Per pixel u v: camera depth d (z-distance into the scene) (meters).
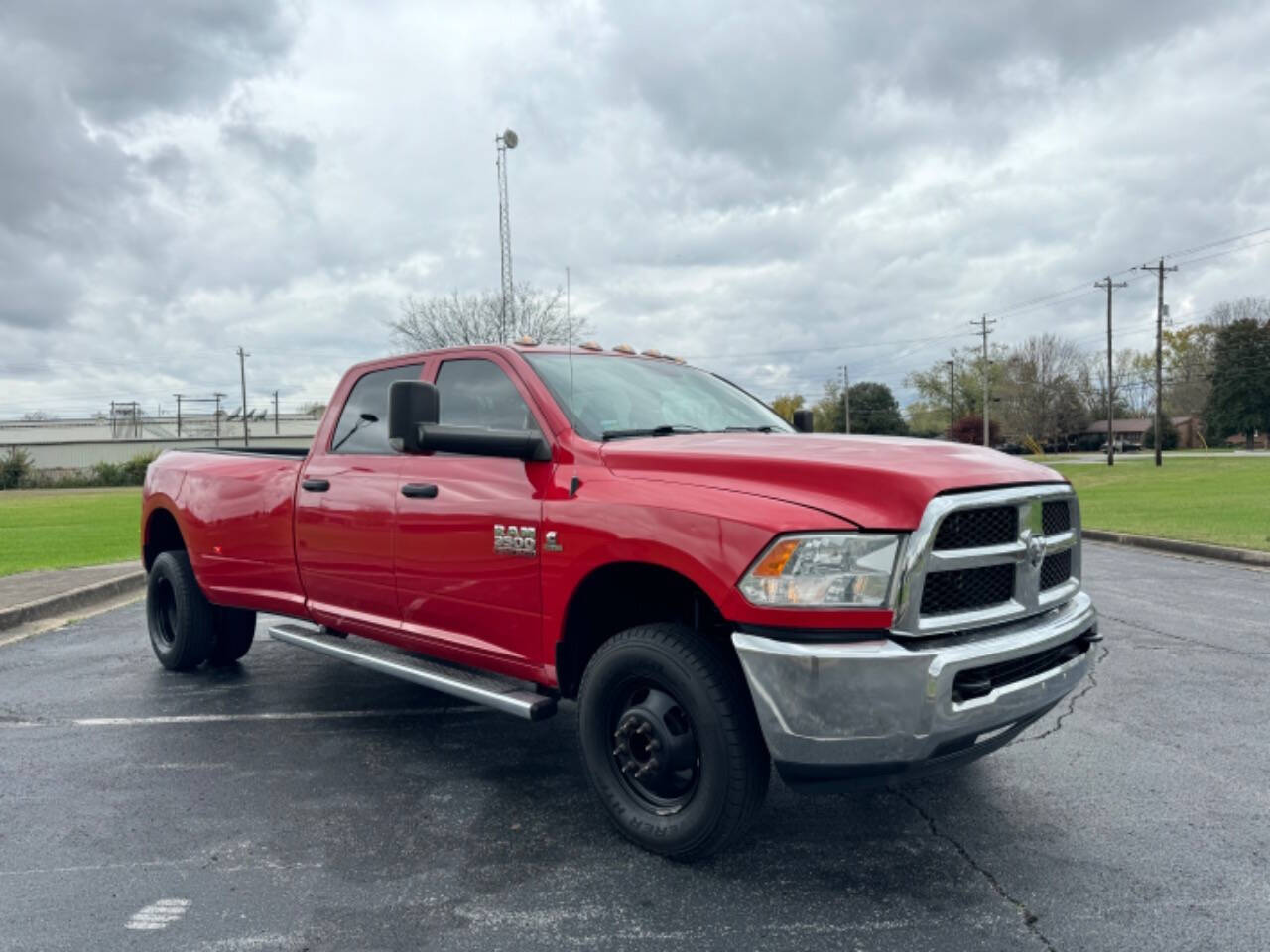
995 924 2.77
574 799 3.85
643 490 3.28
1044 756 4.33
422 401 3.49
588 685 3.39
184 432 88.38
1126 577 10.45
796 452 3.21
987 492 3.04
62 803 3.82
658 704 3.21
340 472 4.69
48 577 10.93
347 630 4.71
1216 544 12.67
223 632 6.15
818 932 2.73
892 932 2.73
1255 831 3.46
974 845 3.35
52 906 2.92
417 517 4.14
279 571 5.09
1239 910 2.85
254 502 5.24
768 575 2.86
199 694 5.64
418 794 3.91
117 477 66.62
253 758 4.41
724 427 4.30
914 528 2.84
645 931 2.74
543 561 3.55
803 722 2.78
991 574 3.09
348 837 3.46
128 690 5.75
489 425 4.08
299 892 3.01
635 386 4.29
